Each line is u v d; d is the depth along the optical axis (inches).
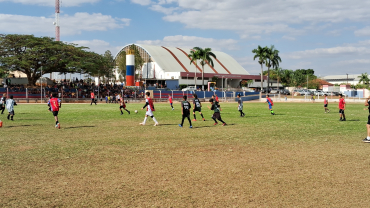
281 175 280.4
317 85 4909.0
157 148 409.4
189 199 221.8
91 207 207.2
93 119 845.2
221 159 344.2
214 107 693.3
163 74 3914.9
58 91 2282.2
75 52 2603.3
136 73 4097.0
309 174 283.3
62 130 598.9
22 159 342.3
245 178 271.3
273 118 874.1
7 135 526.9
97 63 2694.4
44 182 259.8
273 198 223.8
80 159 343.3
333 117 910.4
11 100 802.8
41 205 210.4
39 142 455.2
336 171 293.6
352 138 494.3
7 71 2372.0
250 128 631.8
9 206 208.1
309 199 221.9
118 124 713.6
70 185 252.4
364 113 1106.7
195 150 395.9
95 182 260.1
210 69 4475.9
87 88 2544.3
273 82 5221.5
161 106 1736.0
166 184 255.0
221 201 218.1
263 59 3486.7
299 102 2401.6
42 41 2459.4
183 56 4527.6
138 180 265.9
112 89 2615.7
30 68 2420.0
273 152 382.6
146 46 4296.3
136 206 209.0
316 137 505.0
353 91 3166.8
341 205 211.2
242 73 4879.4
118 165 316.2
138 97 2474.2
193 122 764.0
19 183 257.0
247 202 216.2
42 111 1177.4
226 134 543.8
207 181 263.0
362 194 231.8
